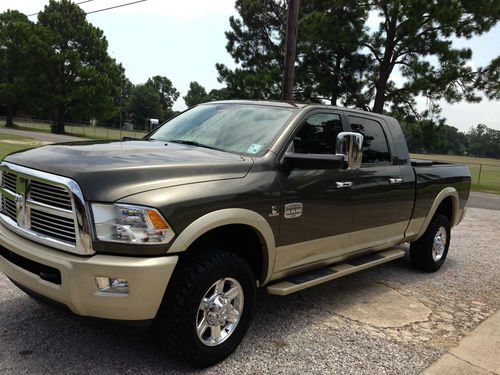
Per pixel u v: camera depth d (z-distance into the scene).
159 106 117.06
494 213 12.91
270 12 26.25
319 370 3.50
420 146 23.23
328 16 21.12
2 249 3.56
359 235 4.80
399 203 5.32
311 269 4.41
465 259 7.27
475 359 3.87
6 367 3.22
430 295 5.43
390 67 21.77
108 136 50.31
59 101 49.19
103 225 2.94
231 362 3.52
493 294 5.62
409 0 18.88
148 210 2.96
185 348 3.23
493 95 20.36
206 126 4.48
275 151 3.88
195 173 3.34
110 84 51.19
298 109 4.31
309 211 4.07
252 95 24.56
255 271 3.94
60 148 3.61
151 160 3.33
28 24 49.72
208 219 3.22
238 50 27.64
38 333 3.74
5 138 30.64
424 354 3.89
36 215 3.27
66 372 3.21
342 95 24.00
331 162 3.72
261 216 3.62
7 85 50.19
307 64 24.31
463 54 20.08
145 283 2.94
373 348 3.93
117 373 3.25
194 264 3.28
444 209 6.74
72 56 48.47
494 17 19.38
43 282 3.12
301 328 4.22
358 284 5.66
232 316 3.56
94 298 2.95
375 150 5.12
